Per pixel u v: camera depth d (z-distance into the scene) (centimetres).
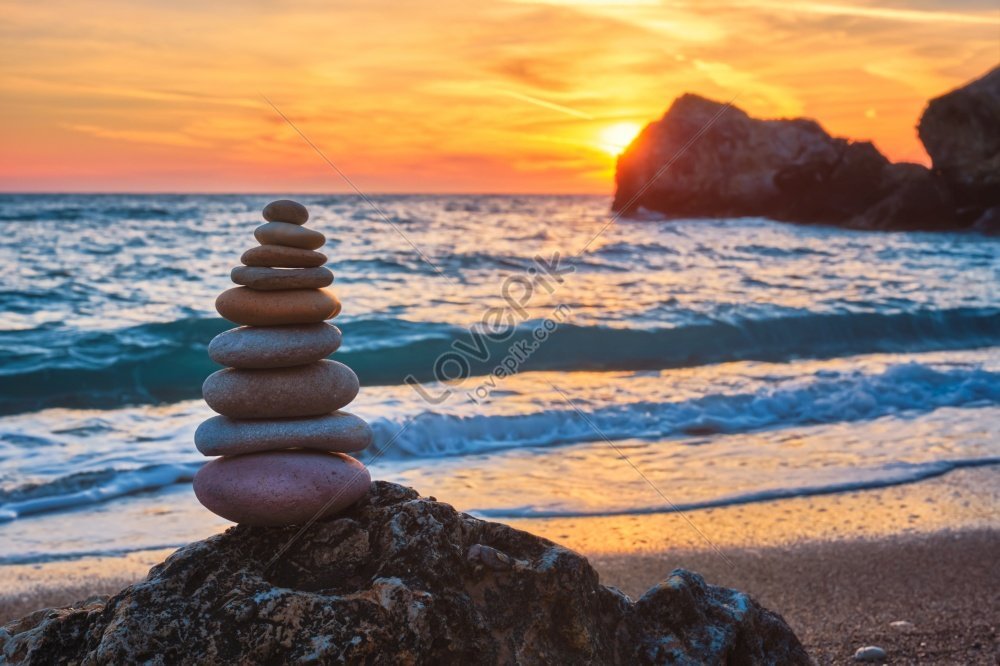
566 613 333
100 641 298
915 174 4606
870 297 1873
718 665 346
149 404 1070
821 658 479
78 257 2334
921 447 895
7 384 1138
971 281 2189
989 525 685
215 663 292
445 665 313
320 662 291
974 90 4584
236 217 3916
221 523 674
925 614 534
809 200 4912
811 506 720
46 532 649
